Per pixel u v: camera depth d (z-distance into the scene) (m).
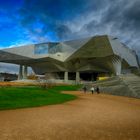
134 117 10.73
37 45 77.44
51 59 76.88
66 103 18.69
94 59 73.25
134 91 33.41
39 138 6.20
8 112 11.98
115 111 13.32
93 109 14.28
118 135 6.69
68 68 81.38
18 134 6.66
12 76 116.94
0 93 20.28
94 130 7.42
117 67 70.75
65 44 74.88
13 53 80.75
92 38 63.53
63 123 8.74
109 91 39.78
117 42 68.50
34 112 12.12
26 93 22.84
